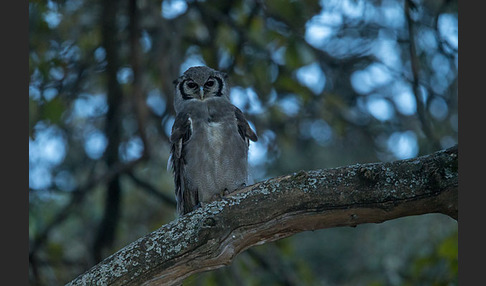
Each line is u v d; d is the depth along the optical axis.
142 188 12.88
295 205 6.61
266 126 13.61
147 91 14.07
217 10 13.26
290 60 12.45
